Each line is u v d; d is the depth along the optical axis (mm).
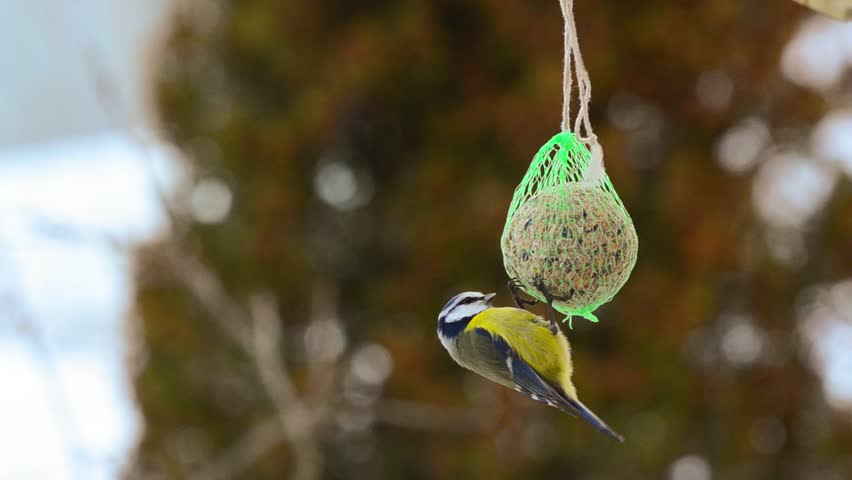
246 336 12453
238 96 14570
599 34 12781
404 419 13289
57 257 15797
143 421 14320
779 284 14031
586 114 6656
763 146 13766
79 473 11633
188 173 14539
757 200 13969
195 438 14281
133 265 14039
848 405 14312
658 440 13086
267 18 13984
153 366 14234
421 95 13656
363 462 14344
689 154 13328
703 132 13461
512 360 7117
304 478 11906
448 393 13328
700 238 12977
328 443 14141
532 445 13180
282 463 13695
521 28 13016
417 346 13461
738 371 13969
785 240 14281
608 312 13156
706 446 13664
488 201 13188
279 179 14086
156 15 16609
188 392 14188
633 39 12984
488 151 13438
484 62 13453
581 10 12836
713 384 13609
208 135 14422
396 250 14344
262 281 14086
